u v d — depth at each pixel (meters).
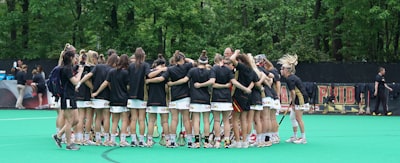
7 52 35.53
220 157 11.79
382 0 30.23
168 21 34.75
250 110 13.42
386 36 31.97
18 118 22.25
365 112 25.84
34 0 33.25
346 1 30.84
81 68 12.73
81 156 11.77
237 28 35.91
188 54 34.62
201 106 13.02
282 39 32.47
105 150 12.73
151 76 12.96
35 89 27.59
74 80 12.20
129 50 34.25
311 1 32.88
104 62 14.38
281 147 13.65
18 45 35.84
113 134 13.46
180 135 13.80
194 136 13.87
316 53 28.09
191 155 12.03
